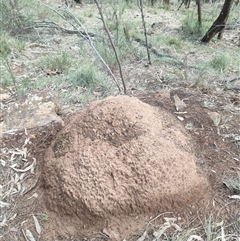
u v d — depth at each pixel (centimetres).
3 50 398
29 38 463
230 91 318
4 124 247
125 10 664
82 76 338
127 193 180
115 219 179
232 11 642
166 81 340
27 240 175
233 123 259
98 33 464
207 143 234
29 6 561
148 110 226
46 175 200
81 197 180
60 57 392
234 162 220
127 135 199
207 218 182
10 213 189
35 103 267
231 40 540
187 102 287
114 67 371
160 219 180
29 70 370
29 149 229
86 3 793
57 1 739
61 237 176
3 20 473
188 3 852
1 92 320
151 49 434
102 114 208
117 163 187
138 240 171
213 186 201
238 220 181
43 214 187
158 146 196
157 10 738
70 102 302
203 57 434
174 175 187
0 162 221
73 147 200
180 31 553
